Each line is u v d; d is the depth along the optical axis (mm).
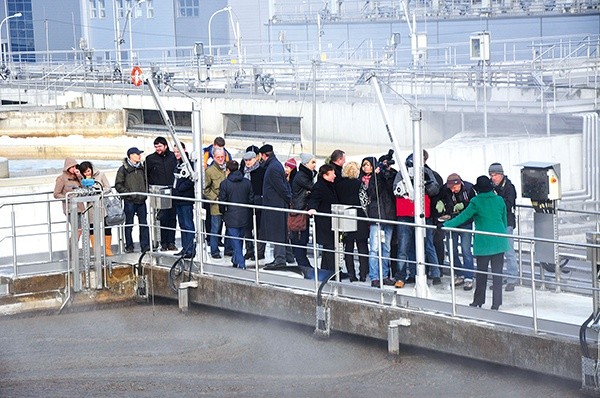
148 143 61406
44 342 19875
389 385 16828
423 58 61594
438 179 20094
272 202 20906
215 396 16734
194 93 61000
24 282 21578
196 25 95438
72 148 62406
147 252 22578
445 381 16812
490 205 17328
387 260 19562
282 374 17656
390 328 17859
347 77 56375
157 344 19594
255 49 91938
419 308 17984
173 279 21938
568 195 35312
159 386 17281
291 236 20750
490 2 72250
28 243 25375
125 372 18016
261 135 55562
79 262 22203
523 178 18469
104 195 22094
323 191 19750
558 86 43031
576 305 17750
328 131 49719
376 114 46719
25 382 17578
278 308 20047
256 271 20531
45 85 72188
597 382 15266
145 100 62312
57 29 109625
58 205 26016
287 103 53312
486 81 45562
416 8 76438
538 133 39438
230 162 21344
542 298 18344
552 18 70125
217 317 21203
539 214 18547
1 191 26312
